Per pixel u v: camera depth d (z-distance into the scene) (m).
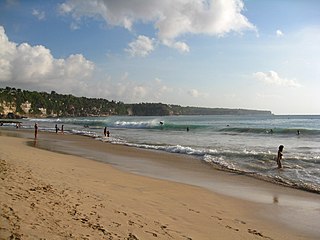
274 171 15.52
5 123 86.19
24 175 10.02
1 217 5.63
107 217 6.72
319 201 10.27
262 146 27.69
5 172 10.10
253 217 8.41
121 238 5.62
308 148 26.00
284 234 7.16
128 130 56.53
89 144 29.44
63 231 5.49
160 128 61.09
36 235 5.09
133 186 11.07
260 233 7.09
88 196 8.36
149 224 6.70
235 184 12.73
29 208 6.44
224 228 7.21
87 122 94.31
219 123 77.19
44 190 8.26
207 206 9.20
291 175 14.55
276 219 8.30
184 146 27.56
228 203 9.76
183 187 11.67
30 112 186.88
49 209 6.62
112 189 9.95
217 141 33.19
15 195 7.30
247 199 10.38
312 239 6.93
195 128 57.44
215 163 17.97
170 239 5.97
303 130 43.59
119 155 21.59
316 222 8.10
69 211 6.71
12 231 5.07
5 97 174.00
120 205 7.96
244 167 16.69
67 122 97.94
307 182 13.10
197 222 7.43
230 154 21.25
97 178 11.84
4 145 22.80
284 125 64.44
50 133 45.94
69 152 22.91
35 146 26.56
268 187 12.24
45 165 13.51
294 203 9.98
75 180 10.57
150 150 24.73
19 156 15.77
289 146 27.70
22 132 47.72
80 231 5.63
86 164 16.12
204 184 12.63
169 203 9.02
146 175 14.30
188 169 16.14
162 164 17.73
